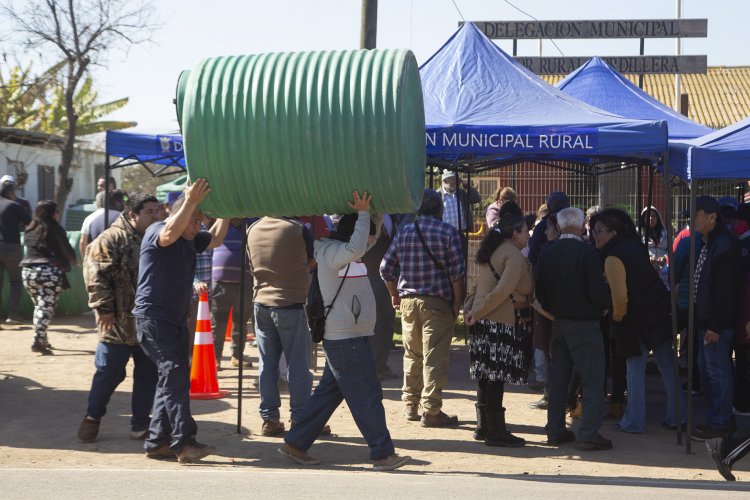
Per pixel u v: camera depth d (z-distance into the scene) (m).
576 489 5.95
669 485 6.21
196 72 6.36
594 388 7.41
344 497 5.56
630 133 7.69
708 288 7.75
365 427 6.60
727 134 7.55
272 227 7.48
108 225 10.41
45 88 27.47
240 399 7.71
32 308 14.80
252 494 5.62
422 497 5.59
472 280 13.62
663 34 22.20
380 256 9.97
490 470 6.74
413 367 8.30
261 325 7.58
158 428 6.84
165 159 11.14
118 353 7.28
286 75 6.19
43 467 6.58
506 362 7.32
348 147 6.06
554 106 9.02
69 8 22.50
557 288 7.40
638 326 7.84
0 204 13.94
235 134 6.18
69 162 22.89
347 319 6.48
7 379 9.95
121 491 5.68
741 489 6.12
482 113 8.75
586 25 22.36
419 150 6.95
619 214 7.97
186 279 6.77
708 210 7.71
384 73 6.11
